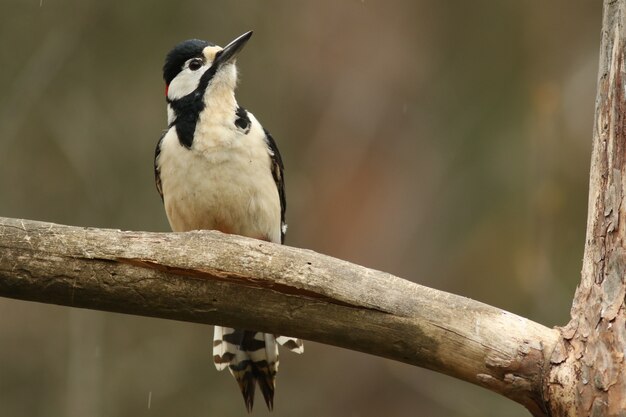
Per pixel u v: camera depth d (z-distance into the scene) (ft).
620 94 20.59
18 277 21.54
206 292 21.53
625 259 20.06
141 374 46.09
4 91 46.37
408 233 50.49
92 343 45.83
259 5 50.21
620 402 19.39
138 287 21.58
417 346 20.98
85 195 46.65
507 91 51.29
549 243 48.73
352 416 48.55
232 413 46.55
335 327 21.26
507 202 49.67
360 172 51.03
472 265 49.49
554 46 51.49
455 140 51.06
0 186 46.11
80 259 21.53
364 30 52.19
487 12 52.29
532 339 20.42
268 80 50.57
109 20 47.55
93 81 47.24
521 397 20.49
